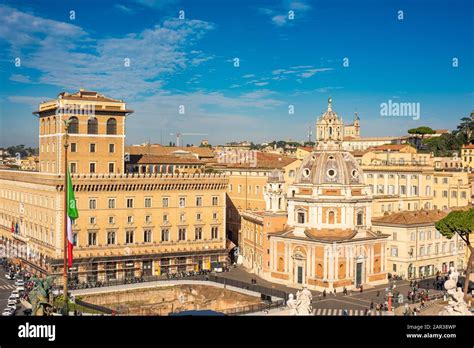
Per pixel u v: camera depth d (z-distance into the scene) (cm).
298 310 7412
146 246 16262
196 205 17038
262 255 16775
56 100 16175
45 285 10388
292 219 16175
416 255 16875
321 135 16388
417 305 13225
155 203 16388
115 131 16588
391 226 16912
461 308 7019
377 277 16012
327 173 15838
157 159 18825
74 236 15250
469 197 19925
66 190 10800
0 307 12362
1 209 19300
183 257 16712
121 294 14250
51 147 16525
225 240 17562
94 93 16800
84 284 14525
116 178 15688
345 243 15238
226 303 14462
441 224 14212
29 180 16762
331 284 15012
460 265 18025
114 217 15800
